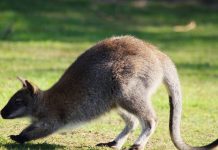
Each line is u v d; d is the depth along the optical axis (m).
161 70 26.28
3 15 77.69
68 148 26.20
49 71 47.47
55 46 63.41
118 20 88.88
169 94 26.72
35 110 25.94
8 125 29.80
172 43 71.50
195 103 38.38
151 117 25.48
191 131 31.20
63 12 86.88
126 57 25.70
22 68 48.22
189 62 58.22
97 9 94.19
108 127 30.91
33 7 85.62
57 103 25.88
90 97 25.78
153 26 86.38
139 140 25.38
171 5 103.44
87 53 26.42
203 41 74.25
